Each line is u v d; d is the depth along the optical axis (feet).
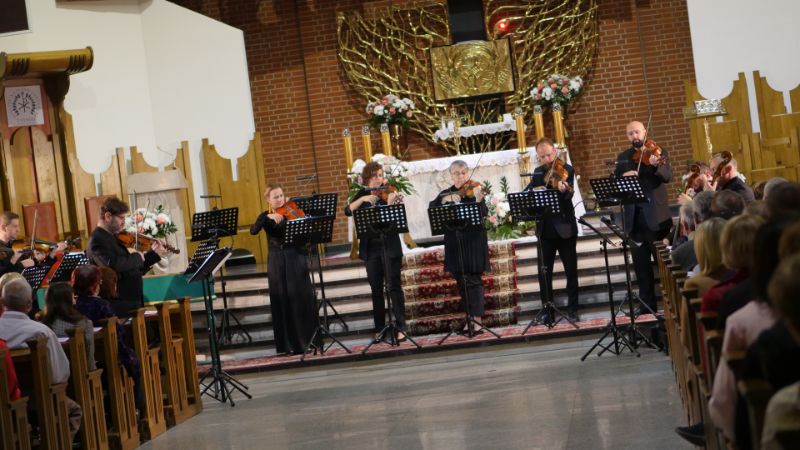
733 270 16.58
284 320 37.04
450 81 56.70
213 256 29.99
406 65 57.47
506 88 56.65
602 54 57.21
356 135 57.72
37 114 46.14
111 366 25.02
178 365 29.19
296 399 30.86
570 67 57.00
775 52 52.70
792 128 50.29
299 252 37.06
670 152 57.00
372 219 34.63
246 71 54.13
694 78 56.95
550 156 36.52
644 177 36.32
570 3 56.85
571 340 34.96
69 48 50.03
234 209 38.52
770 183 21.50
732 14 52.95
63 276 33.27
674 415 22.63
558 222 36.37
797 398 8.05
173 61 53.88
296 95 57.98
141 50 53.52
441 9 57.36
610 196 32.71
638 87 57.00
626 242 32.32
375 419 26.25
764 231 9.96
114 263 31.48
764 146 48.11
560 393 26.86
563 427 22.75
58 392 22.16
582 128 57.16
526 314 39.06
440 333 38.78
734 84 51.65
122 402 25.30
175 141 53.93
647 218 35.88
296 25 58.08
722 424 11.58
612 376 28.45
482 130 54.54
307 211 37.58
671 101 57.06
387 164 44.06
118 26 52.47
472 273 36.88
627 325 33.71
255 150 53.62
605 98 57.16
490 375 31.14
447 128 54.29
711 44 53.01
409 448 22.39
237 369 35.73
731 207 21.74
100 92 51.13
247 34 57.98
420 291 39.11
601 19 57.16
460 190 36.47
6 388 19.79
